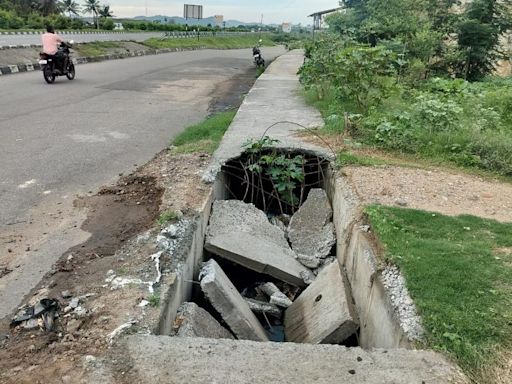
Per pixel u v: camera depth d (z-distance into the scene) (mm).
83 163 6059
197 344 2615
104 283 3281
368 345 3301
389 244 3617
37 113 8656
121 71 15906
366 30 14336
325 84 9680
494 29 13625
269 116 8328
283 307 4344
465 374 2428
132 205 4844
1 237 4098
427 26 14055
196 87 13258
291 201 6023
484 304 2887
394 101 8945
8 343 2684
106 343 2617
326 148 6258
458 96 8617
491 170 5688
